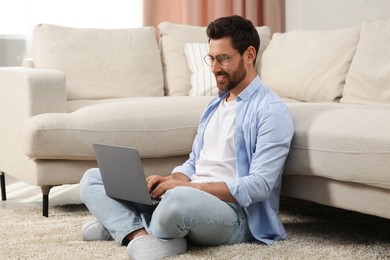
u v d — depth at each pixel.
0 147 3.92
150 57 4.52
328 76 4.00
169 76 4.58
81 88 4.26
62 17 5.39
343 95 3.88
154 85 4.49
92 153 3.37
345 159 2.61
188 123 3.53
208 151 2.80
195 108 3.60
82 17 5.44
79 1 5.42
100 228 2.79
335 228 2.98
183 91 4.54
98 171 2.78
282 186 2.96
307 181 2.84
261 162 2.59
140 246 2.47
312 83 4.05
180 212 2.43
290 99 4.20
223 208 2.53
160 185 2.56
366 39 3.82
